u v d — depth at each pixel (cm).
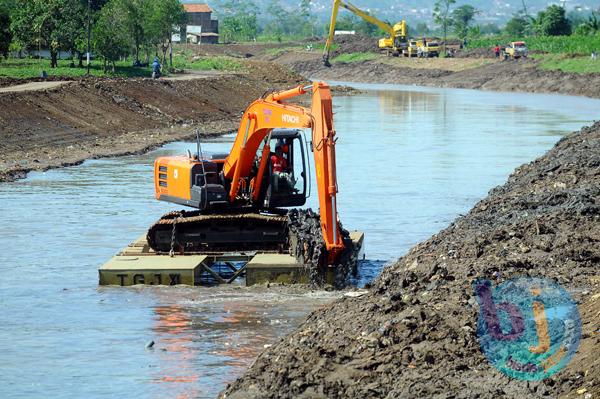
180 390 2117
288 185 3369
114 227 4106
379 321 2148
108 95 8419
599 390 1670
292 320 2659
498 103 12419
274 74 15450
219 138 8000
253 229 3325
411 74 19275
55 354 2383
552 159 4669
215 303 2858
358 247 3256
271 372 1989
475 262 2697
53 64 12275
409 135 8188
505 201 3653
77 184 5247
